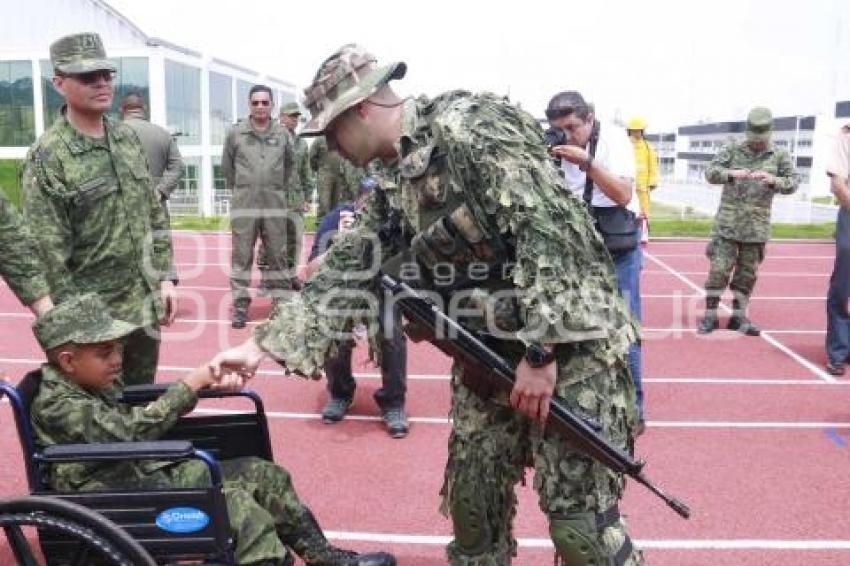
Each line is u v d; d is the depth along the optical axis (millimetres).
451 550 2879
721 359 6867
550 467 2430
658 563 3408
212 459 2414
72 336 2629
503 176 2141
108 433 2576
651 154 9344
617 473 2459
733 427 5117
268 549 2596
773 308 9266
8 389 2531
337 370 5035
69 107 3443
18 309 9016
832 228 16234
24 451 2576
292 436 4875
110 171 3502
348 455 4566
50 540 2445
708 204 19984
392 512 3867
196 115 20562
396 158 2412
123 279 3559
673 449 4715
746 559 3445
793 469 4410
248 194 7801
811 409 5492
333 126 2396
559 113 4324
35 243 3211
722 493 4094
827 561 3434
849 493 4102
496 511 2768
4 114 20000
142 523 2459
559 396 2354
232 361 2549
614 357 2338
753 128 7113
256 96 7648
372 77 2314
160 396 2871
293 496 2936
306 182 9086
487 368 2406
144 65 18266
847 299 6250
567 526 2414
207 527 2455
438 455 4566
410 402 5574
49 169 3359
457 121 2201
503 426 2664
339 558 3008
